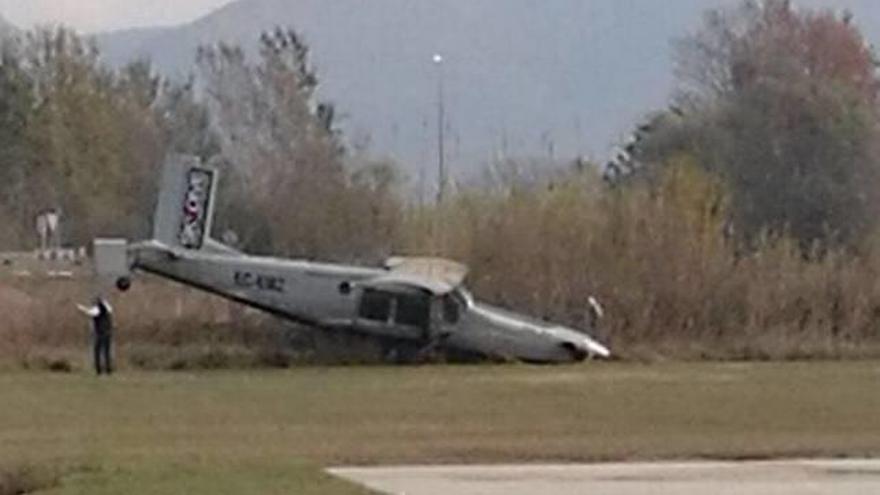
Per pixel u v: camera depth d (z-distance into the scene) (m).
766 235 124.12
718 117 176.50
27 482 50.66
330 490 46.78
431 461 56.91
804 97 171.12
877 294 115.88
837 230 161.75
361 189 154.00
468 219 119.50
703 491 48.97
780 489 49.47
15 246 197.62
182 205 113.44
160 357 105.06
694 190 123.44
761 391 85.81
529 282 116.75
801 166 168.12
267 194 167.62
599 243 116.75
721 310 115.00
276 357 107.44
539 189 123.12
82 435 66.12
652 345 113.81
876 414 74.31
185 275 111.12
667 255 115.69
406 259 116.06
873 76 194.50
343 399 83.25
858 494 48.41
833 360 109.81
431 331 108.88
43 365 101.31
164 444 62.28
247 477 49.16
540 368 104.56
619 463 56.44
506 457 57.88
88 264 145.38
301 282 109.88
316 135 188.38
